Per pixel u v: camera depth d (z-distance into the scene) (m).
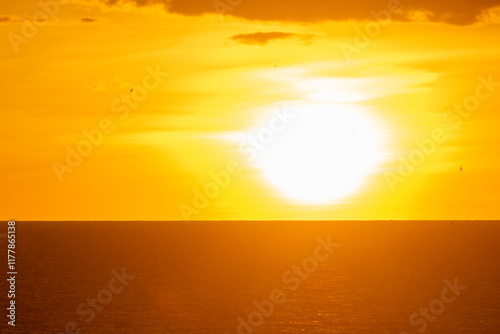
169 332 157.62
